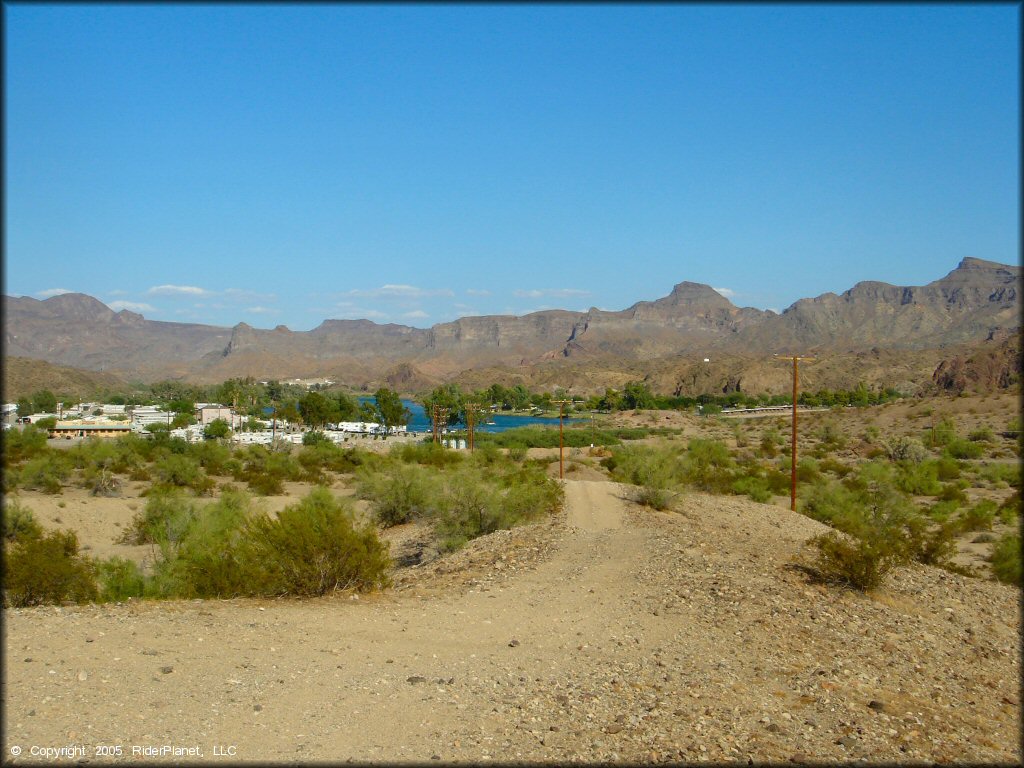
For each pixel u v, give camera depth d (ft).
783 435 357.20
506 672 31.71
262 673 29.22
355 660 31.71
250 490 155.74
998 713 33.71
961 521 113.39
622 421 480.23
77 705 24.81
